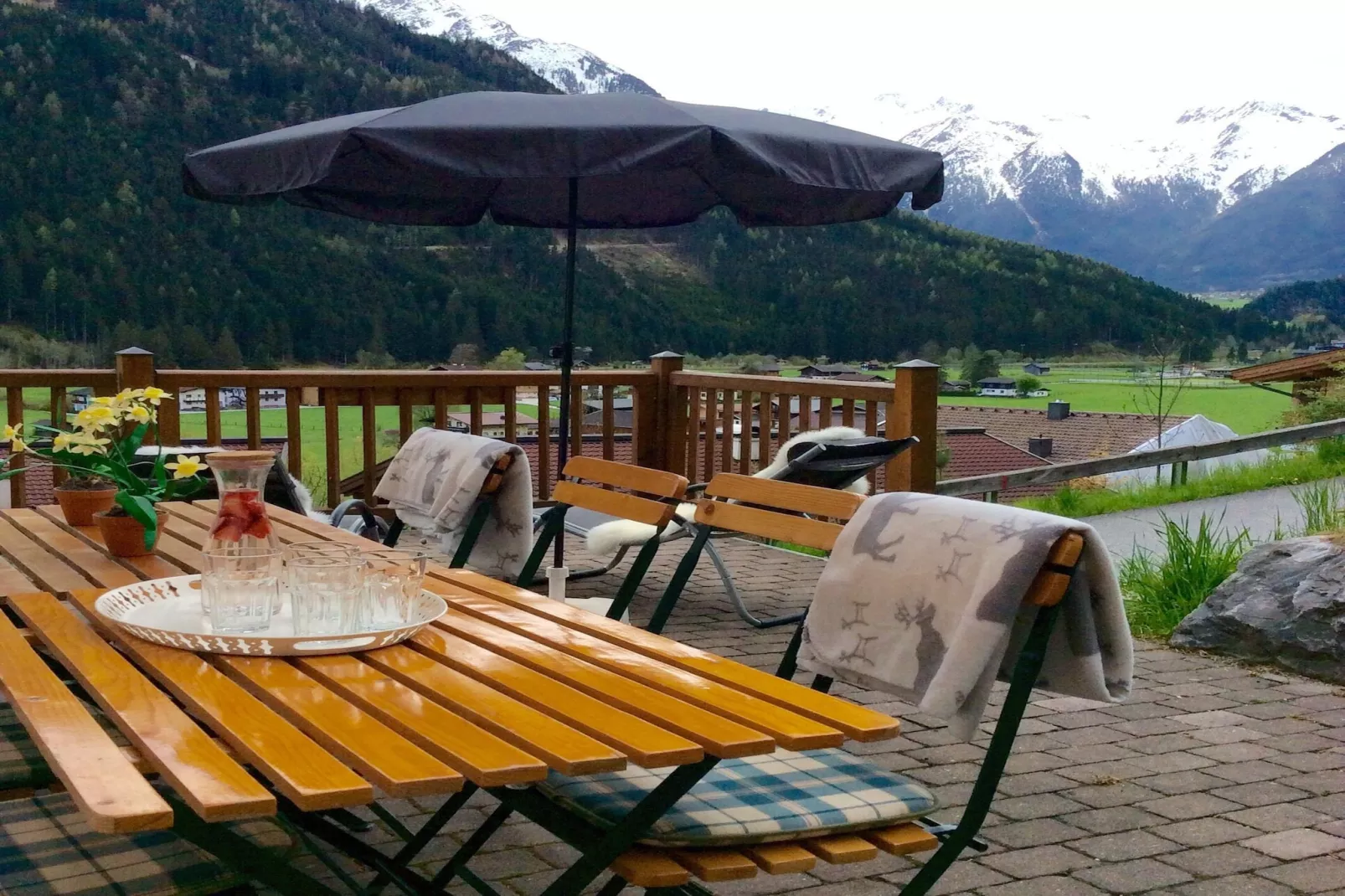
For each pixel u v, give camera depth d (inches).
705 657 76.5
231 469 81.8
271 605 78.2
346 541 117.0
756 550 264.4
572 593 211.6
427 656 73.4
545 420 274.2
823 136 177.0
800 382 253.0
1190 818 115.3
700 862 65.8
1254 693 161.8
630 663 73.5
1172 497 403.5
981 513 78.5
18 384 222.7
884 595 81.6
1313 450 487.5
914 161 184.4
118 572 98.6
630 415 288.0
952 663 73.5
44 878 62.7
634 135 162.6
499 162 161.2
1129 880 100.8
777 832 67.6
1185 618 189.6
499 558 141.6
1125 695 76.0
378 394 258.5
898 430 227.3
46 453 116.5
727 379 271.0
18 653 71.1
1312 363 820.6
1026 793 121.4
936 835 74.0
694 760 56.2
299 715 59.4
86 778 49.8
